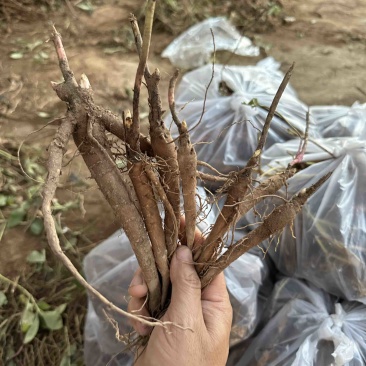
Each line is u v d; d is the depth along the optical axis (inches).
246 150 23.6
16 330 22.1
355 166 19.6
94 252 20.7
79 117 10.3
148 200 11.8
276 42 42.1
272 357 18.1
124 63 39.5
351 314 18.4
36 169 29.7
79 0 46.5
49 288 23.9
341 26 44.4
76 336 22.2
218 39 39.3
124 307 18.9
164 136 10.7
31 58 39.4
